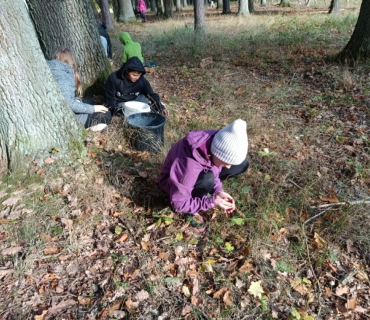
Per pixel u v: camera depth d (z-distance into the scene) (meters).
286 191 2.99
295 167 3.30
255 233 2.47
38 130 2.98
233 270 2.28
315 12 16.83
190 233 2.55
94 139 3.50
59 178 2.93
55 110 3.08
